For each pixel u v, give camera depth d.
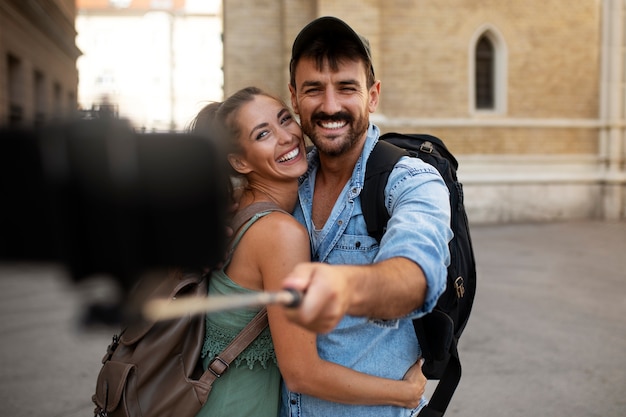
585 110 12.93
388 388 1.50
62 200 0.39
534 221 12.41
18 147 0.38
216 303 0.67
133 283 0.44
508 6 12.41
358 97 1.51
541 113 12.73
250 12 12.04
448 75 12.20
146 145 0.46
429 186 1.41
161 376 1.45
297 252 1.40
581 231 10.93
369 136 1.58
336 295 0.83
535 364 4.38
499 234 10.64
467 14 12.22
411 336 1.59
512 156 12.53
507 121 12.45
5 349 4.44
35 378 4.03
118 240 0.42
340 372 1.43
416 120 12.09
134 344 1.49
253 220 1.44
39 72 15.58
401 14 11.98
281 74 12.12
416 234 1.20
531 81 12.66
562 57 12.75
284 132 1.53
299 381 1.40
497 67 12.60
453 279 1.55
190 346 1.48
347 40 1.48
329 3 11.41
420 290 1.11
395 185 1.46
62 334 4.77
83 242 0.40
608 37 12.83
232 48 12.05
